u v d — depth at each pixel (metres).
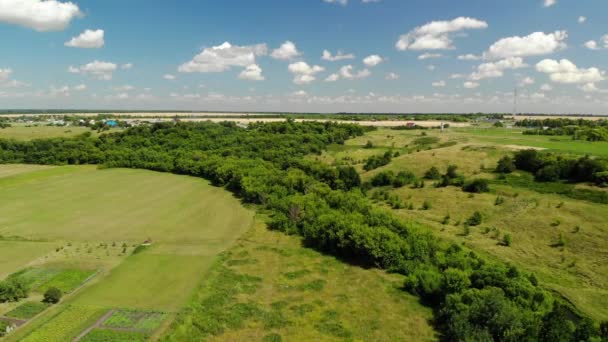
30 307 41.06
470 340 33.88
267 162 115.25
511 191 78.00
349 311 42.31
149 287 46.38
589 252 53.22
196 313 40.59
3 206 81.62
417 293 46.12
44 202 85.31
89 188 99.00
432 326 39.56
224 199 90.56
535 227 62.22
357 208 69.06
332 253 59.12
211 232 68.00
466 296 39.50
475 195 79.06
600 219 60.38
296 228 68.56
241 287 47.34
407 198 84.62
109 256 56.22
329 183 95.75
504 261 54.12
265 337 37.25
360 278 50.56
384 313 42.00
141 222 72.88
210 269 52.09
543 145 114.56
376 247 53.88
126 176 114.12
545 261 53.31
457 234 64.25
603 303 43.31
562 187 75.75
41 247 59.25
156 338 35.97
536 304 39.12
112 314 39.91
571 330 33.59
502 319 34.78
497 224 66.25
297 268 53.56
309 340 37.00
